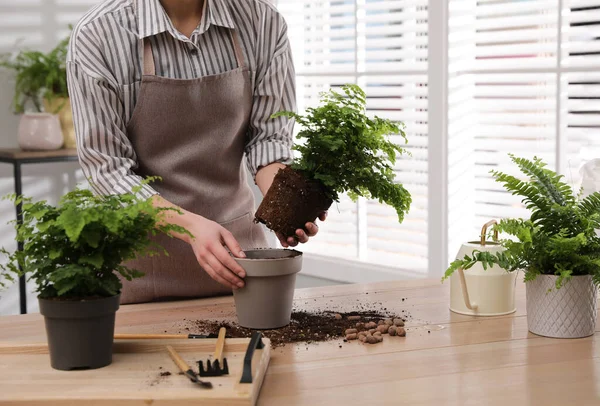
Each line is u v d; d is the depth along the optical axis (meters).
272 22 2.13
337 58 3.62
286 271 1.63
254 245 2.23
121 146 1.96
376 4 3.41
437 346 1.53
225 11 2.04
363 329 1.65
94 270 1.36
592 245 1.58
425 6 3.21
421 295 1.96
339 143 1.63
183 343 1.46
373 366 1.41
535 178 1.65
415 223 3.37
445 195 3.16
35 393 1.22
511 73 3.02
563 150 2.89
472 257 1.68
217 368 1.31
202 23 2.02
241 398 1.19
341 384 1.32
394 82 3.36
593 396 1.26
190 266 2.04
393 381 1.33
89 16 1.98
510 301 1.77
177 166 2.05
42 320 1.79
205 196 2.09
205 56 2.04
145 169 2.06
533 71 2.94
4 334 1.66
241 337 1.60
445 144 3.14
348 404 1.23
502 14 3.00
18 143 3.70
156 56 2.00
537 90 2.94
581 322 1.58
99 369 1.35
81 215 1.26
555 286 1.56
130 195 1.37
